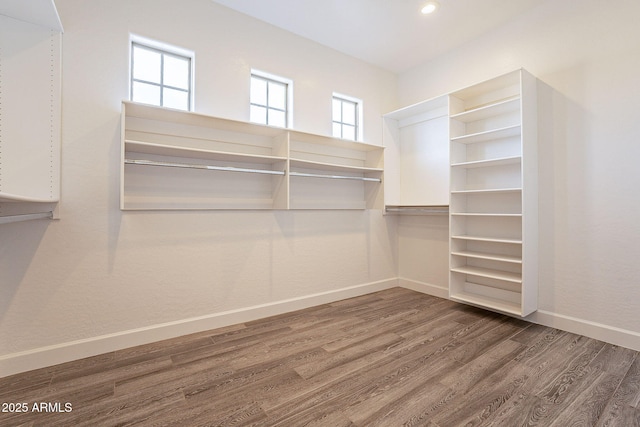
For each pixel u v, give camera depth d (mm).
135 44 2258
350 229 3340
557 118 2416
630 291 2076
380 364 1866
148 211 2189
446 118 3264
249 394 1570
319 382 1678
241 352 2029
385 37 3012
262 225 2717
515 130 2494
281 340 2217
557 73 2418
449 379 1699
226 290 2521
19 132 1759
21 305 1798
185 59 2455
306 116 3014
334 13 2641
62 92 1901
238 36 2602
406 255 3701
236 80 2584
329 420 1376
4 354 1752
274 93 2924
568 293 2363
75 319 1946
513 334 2305
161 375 1748
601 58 2193
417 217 3576
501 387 1620
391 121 3701
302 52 2990
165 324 2246
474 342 2166
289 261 2881
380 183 3379
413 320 2609
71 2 1932
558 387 1616
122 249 2096
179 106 2422
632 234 2070
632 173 2066
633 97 2061
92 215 1996
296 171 2943
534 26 2562
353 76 3387
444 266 3307
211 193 2463
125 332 2098
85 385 1647
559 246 2410
